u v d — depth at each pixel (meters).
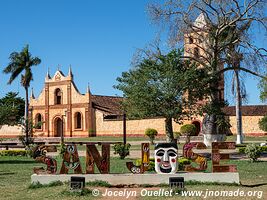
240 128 42.78
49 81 76.44
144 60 27.41
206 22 34.28
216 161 15.91
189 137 45.97
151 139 47.16
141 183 15.66
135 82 27.30
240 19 33.75
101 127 69.81
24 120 45.12
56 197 13.62
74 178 14.40
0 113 29.38
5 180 18.53
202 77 27.52
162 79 26.31
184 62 28.06
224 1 33.16
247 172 20.31
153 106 26.27
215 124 36.66
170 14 34.03
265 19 33.31
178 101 26.83
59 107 74.56
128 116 27.70
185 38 35.69
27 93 60.03
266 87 41.97
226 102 30.08
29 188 15.58
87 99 70.94
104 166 16.02
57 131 75.31
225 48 35.38
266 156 30.02
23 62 59.41
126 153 29.27
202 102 31.09
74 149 16.19
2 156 34.25
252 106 60.50
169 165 15.87
